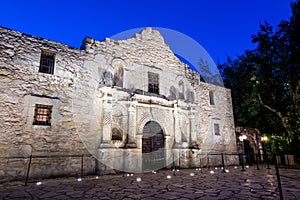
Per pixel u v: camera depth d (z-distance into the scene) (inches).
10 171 191.0
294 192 130.2
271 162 403.5
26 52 226.2
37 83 224.2
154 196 122.3
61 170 216.1
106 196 123.0
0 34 215.6
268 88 409.4
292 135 377.4
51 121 222.2
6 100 203.9
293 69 377.4
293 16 378.0
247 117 493.7
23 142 203.0
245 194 125.5
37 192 136.0
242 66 454.3
